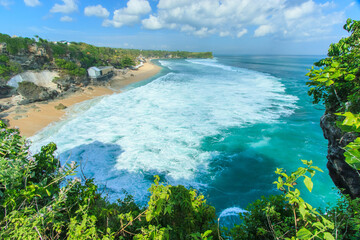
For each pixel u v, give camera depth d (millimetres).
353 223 3295
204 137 23750
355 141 1895
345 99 5625
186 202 5508
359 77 4703
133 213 5750
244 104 35844
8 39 48062
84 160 19797
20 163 5141
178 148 21531
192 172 17812
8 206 4250
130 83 67125
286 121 27672
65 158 20141
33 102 38156
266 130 25094
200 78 71000
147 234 4008
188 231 5195
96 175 17531
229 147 21516
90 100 43375
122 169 18281
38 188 4570
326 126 6664
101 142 23312
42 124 29469
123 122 29328
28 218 3711
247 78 67625
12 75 45594
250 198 14992
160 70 103938
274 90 46719
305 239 2148
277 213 4418
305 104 34969
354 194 5730
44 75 51438
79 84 55406
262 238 4590
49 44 58031
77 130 26875
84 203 5371
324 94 6551
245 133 24453
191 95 44156
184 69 107312
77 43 100250
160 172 17828
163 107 35781
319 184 15406
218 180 16828
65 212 5000
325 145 21266
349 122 1854
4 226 3777
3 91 40594
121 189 15852
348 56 4859
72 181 5453
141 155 20391
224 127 26266
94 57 78688
